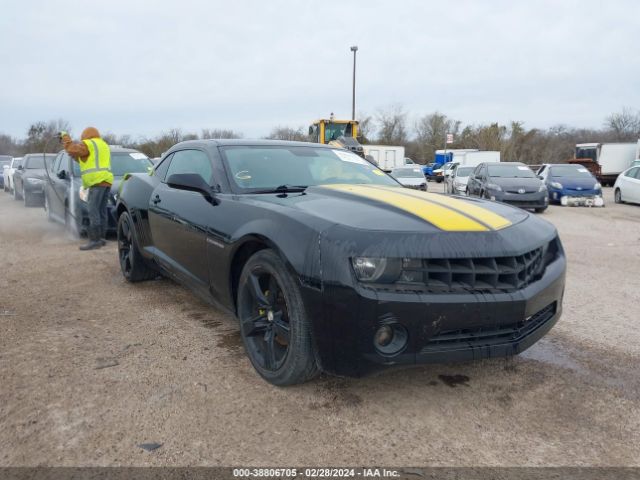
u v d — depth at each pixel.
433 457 2.18
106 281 5.16
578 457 2.19
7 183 20.20
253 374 2.94
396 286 2.31
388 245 2.32
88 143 6.87
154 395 2.68
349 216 2.57
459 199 3.16
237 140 4.04
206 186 3.38
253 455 2.17
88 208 6.99
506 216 2.87
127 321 3.89
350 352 2.32
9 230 8.95
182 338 3.53
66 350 3.29
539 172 17.55
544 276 2.71
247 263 2.89
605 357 3.29
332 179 3.79
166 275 4.39
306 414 2.51
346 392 2.74
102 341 3.46
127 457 2.15
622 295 4.85
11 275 5.40
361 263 2.30
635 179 15.36
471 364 3.12
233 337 3.55
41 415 2.47
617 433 2.38
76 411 2.51
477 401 2.67
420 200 2.91
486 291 2.40
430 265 2.36
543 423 2.47
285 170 3.72
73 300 4.46
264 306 2.80
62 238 8.09
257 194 3.30
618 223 10.83
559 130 61.78
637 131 60.94
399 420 2.47
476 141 53.84
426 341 2.32
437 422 2.46
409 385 2.83
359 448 2.23
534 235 2.75
